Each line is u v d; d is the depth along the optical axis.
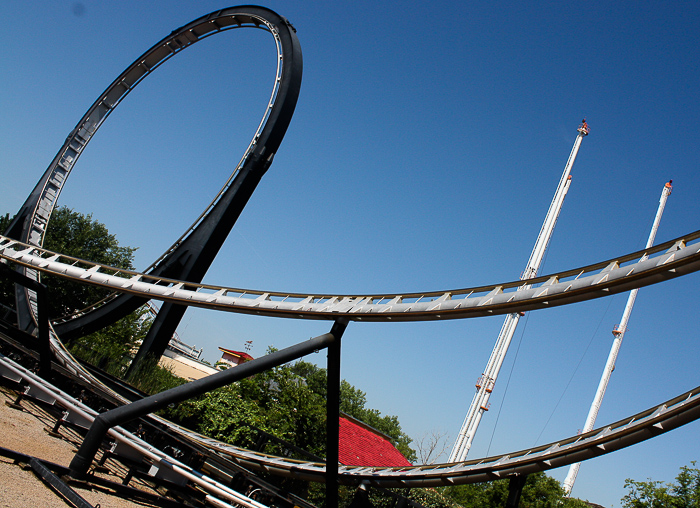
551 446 13.14
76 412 11.51
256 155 27.77
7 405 11.25
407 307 11.70
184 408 22.08
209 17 35.06
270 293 13.97
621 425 11.91
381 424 89.50
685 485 27.89
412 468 15.55
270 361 11.15
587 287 9.69
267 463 16.94
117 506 8.04
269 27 31.41
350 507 15.47
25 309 27.58
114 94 38.06
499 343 50.97
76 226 53.34
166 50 37.09
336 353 12.66
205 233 27.33
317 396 27.94
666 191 56.06
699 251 8.36
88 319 28.89
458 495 45.97
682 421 10.72
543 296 10.21
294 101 28.92
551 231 52.47
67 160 36.00
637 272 9.11
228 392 23.97
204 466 15.59
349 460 28.52
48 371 16.17
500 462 13.87
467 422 49.09
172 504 9.62
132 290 16.30
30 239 32.69
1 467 7.28
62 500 6.94
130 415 9.26
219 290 14.82
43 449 9.20
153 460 10.64
